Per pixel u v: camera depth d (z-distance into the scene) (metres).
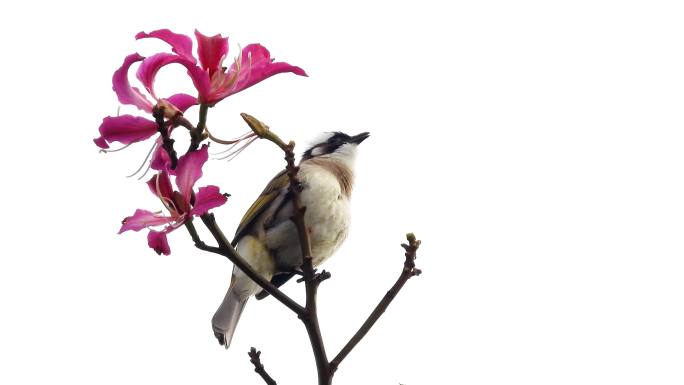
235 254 5.27
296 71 4.95
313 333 5.67
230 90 4.84
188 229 5.04
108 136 4.74
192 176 4.80
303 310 5.65
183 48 4.82
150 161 4.87
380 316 5.84
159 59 4.80
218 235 5.13
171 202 4.86
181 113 4.82
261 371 6.18
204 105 4.85
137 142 4.80
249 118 5.10
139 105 4.83
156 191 4.83
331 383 5.74
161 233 4.82
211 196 4.89
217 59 4.89
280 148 5.39
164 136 4.74
